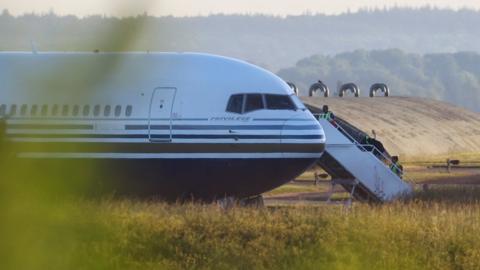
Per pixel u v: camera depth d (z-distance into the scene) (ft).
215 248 373.61
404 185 571.69
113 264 367.45
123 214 406.62
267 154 497.87
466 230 391.24
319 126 504.43
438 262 366.84
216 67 517.96
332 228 389.19
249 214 411.34
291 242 382.63
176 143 504.02
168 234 384.06
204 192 513.86
